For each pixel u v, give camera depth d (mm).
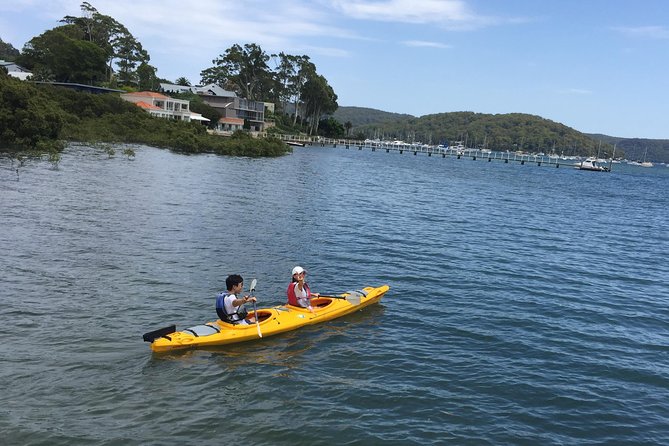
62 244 16594
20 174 29328
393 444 7680
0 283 12875
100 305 12102
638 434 8375
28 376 8844
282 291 14148
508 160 131625
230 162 52781
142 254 16344
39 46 91438
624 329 13117
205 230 20328
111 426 7668
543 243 23953
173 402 8430
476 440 7902
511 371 10281
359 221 25484
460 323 12742
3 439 7199
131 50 111625
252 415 8219
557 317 13680
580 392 9609
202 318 11836
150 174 35281
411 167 77062
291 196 32062
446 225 26625
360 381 9523
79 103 63750
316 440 7672
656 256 22969
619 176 109125
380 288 14055
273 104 138875
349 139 153000
